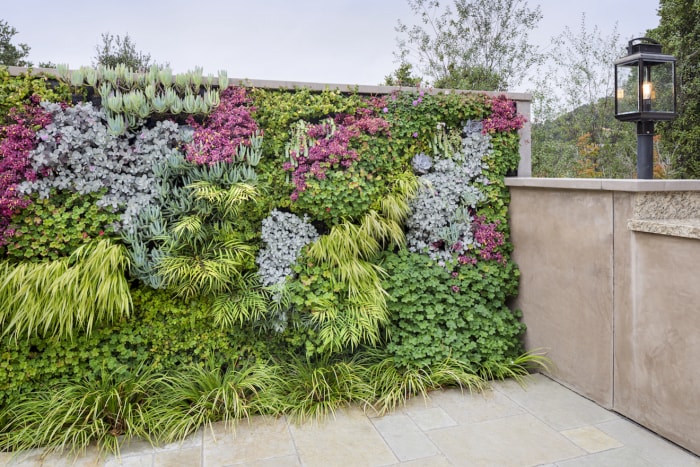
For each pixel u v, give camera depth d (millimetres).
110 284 2783
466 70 9898
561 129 8984
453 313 3381
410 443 2551
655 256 2523
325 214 3389
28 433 2555
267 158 3375
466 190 3697
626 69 3107
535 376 3416
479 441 2559
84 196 2928
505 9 9953
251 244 3346
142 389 2852
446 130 3770
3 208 2688
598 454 2398
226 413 2766
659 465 2285
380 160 3480
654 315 2541
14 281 2674
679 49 7648
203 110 3115
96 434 2588
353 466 2346
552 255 3316
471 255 3654
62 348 2889
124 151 2994
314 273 3299
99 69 3043
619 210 2752
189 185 2992
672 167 7855
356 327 3143
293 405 2906
